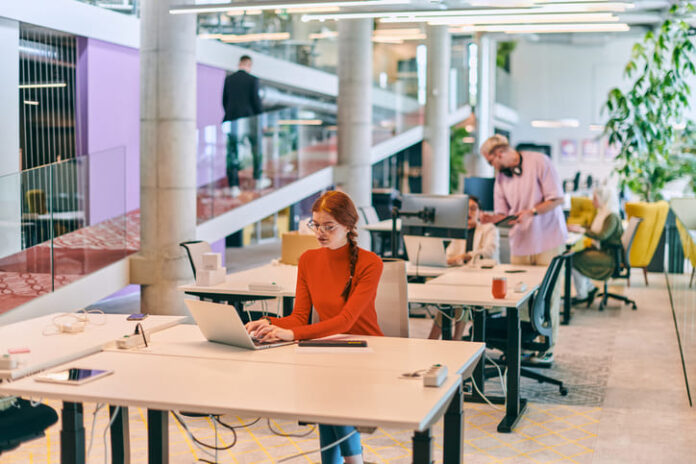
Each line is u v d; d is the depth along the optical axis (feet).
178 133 25.31
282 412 7.78
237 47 39.70
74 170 22.49
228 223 31.32
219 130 30.86
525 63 77.61
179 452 13.96
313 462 13.53
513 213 22.71
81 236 22.93
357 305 11.27
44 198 21.31
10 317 20.06
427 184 55.21
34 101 28.27
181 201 25.52
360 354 10.44
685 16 30.78
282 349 10.78
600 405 17.31
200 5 22.22
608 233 28.71
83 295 23.02
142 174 25.55
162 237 25.34
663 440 14.89
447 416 9.45
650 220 34.96
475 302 14.94
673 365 21.15
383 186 64.34
